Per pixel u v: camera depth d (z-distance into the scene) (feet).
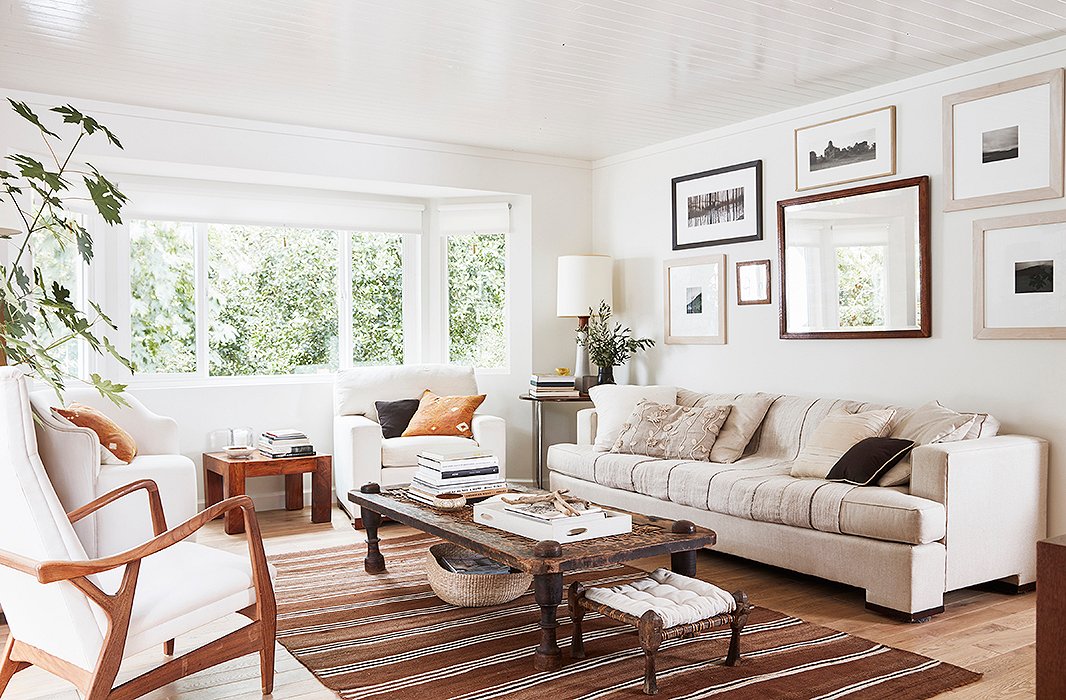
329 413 20.62
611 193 21.84
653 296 20.65
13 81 15.10
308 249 20.90
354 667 10.10
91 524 12.96
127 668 10.21
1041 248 13.34
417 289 22.04
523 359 21.66
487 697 9.27
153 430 16.03
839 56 13.96
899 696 9.21
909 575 11.51
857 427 14.01
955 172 14.46
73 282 17.94
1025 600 12.71
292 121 18.04
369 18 12.10
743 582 13.76
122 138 16.57
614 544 10.44
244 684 9.68
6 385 7.61
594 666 10.09
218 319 19.93
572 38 13.01
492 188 20.86
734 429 16.29
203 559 9.51
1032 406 13.56
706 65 14.38
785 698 9.18
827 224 16.47
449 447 13.97
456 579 12.00
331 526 17.79
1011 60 13.71
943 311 14.74
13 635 8.77
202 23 12.23
